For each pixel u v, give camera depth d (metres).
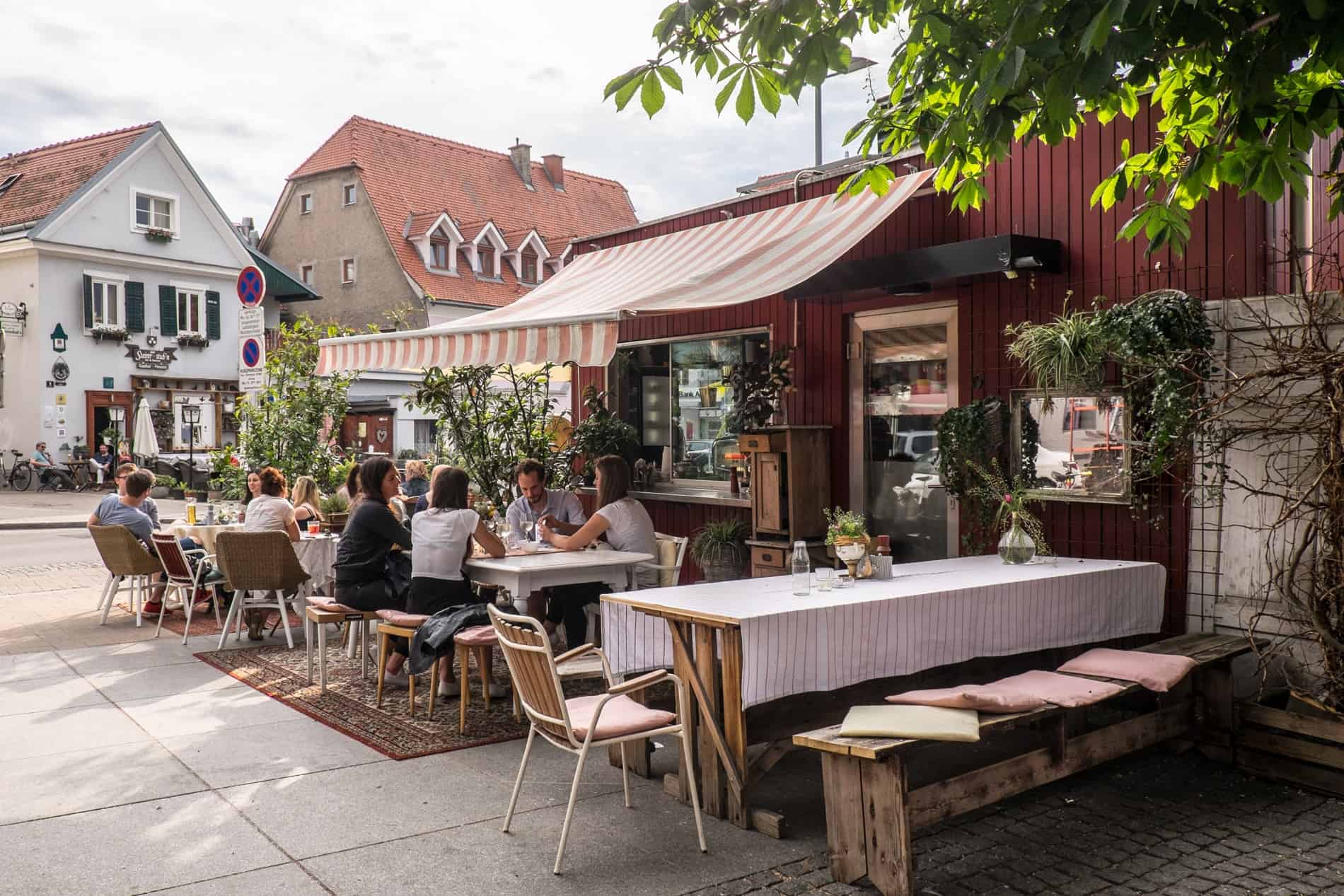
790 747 4.37
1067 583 5.38
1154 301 5.66
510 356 6.72
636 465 9.87
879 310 7.63
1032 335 6.12
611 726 4.13
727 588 5.04
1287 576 5.24
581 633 7.32
